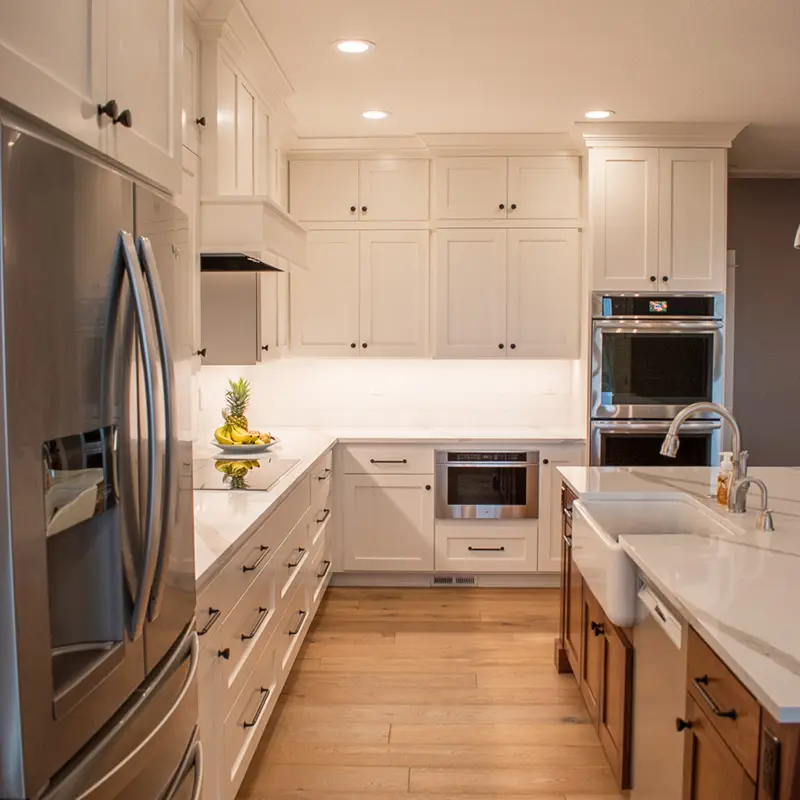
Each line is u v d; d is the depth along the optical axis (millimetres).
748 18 2869
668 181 4422
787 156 5023
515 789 2553
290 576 3006
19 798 961
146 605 1267
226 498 2645
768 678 1280
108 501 1198
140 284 1219
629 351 4477
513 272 4723
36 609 988
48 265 1022
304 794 2523
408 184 4746
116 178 1222
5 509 929
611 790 2545
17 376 950
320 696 3213
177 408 1502
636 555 2084
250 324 3529
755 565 1961
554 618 4152
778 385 5547
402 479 4625
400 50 3207
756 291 5516
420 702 3162
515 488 4617
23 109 1015
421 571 4664
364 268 4777
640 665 2215
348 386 5172
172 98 1638
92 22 1235
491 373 5141
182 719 1521
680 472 3365
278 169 4129
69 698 1073
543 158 4684
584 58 3295
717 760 1509
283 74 3494
